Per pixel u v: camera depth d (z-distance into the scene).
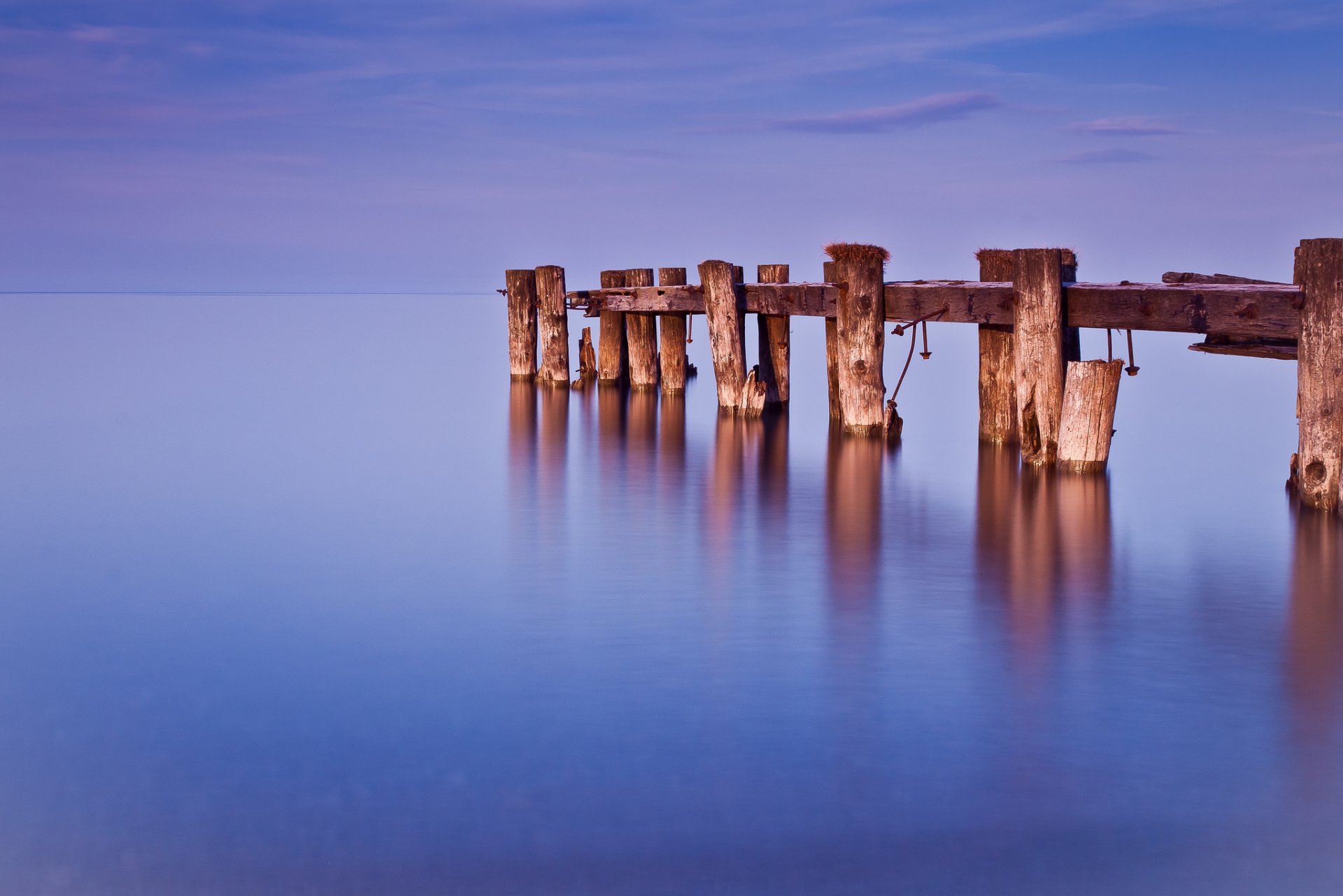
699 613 6.52
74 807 4.23
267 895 3.70
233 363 26.89
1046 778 4.41
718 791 4.31
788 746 4.68
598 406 17.84
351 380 22.39
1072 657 5.72
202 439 14.16
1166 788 4.34
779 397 16.98
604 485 10.96
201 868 3.84
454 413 16.80
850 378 13.41
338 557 8.02
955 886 3.74
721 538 8.56
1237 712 5.02
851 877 3.78
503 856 3.89
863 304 13.02
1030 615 6.46
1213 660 5.67
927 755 4.60
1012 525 8.98
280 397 19.16
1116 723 4.90
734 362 15.87
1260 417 17.19
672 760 4.57
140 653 5.92
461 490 10.69
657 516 9.42
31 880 3.79
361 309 83.56
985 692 5.24
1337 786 4.34
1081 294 10.52
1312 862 3.87
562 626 6.30
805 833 4.03
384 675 5.54
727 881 3.76
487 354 31.11
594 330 38.97
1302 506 9.06
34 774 4.50
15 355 28.83
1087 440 10.79
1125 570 7.50
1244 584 7.13
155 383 21.66
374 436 14.43
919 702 5.13
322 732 4.86
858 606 6.65
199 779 4.45
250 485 10.98
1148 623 6.30
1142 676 5.45
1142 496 10.19
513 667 5.64
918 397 20.33
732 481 11.10
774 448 13.29
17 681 5.51
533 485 10.98
